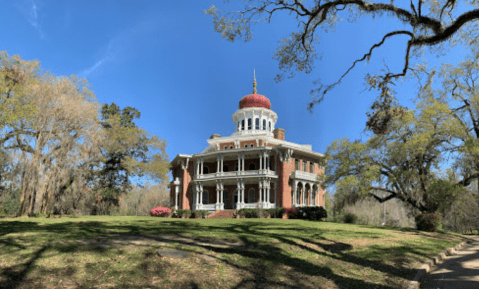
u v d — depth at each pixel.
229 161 49.84
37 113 25.39
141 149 46.28
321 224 25.08
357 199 33.03
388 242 16.12
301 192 46.03
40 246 9.93
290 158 45.28
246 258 10.61
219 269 9.33
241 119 56.12
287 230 18.31
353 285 9.34
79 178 32.84
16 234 12.04
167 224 20.42
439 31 11.84
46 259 8.77
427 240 18.84
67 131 27.81
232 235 14.41
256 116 55.69
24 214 25.05
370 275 10.45
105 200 42.28
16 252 9.21
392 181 29.03
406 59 12.95
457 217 39.16
